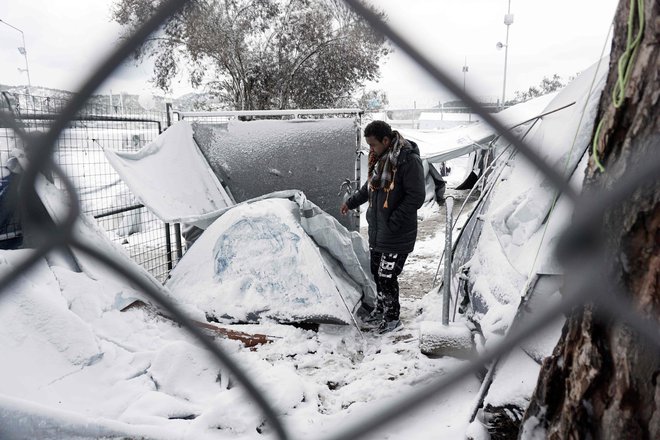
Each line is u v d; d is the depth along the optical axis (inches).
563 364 46.8
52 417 71.1
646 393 37.3
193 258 160.1
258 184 215.6
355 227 208.7
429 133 599.5
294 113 216.4
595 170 40.4
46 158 30.1
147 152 190.9
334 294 145.2
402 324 158.6
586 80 112.0
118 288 119.9
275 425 38.5
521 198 117.7
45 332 91.8
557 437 45.8
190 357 105.5
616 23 39.6
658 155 33.9
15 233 121.1
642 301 35.8
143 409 88.4
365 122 443.5
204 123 218.2
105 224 204.7
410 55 30.1
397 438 84.4
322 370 122.7
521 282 99.0
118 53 26.0
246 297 146.2
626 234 36.2
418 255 284.0
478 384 99.7
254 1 395.9
